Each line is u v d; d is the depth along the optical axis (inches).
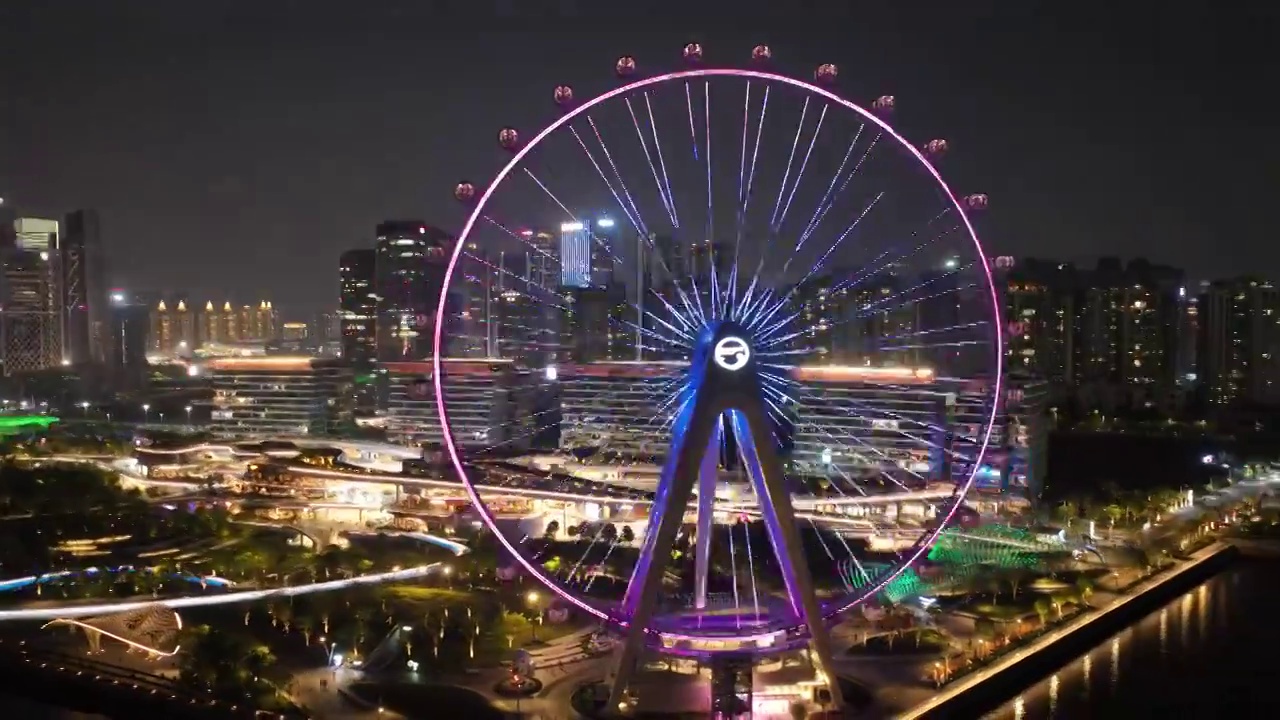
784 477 4131.4
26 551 6717.5
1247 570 7578.7
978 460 4429.1
